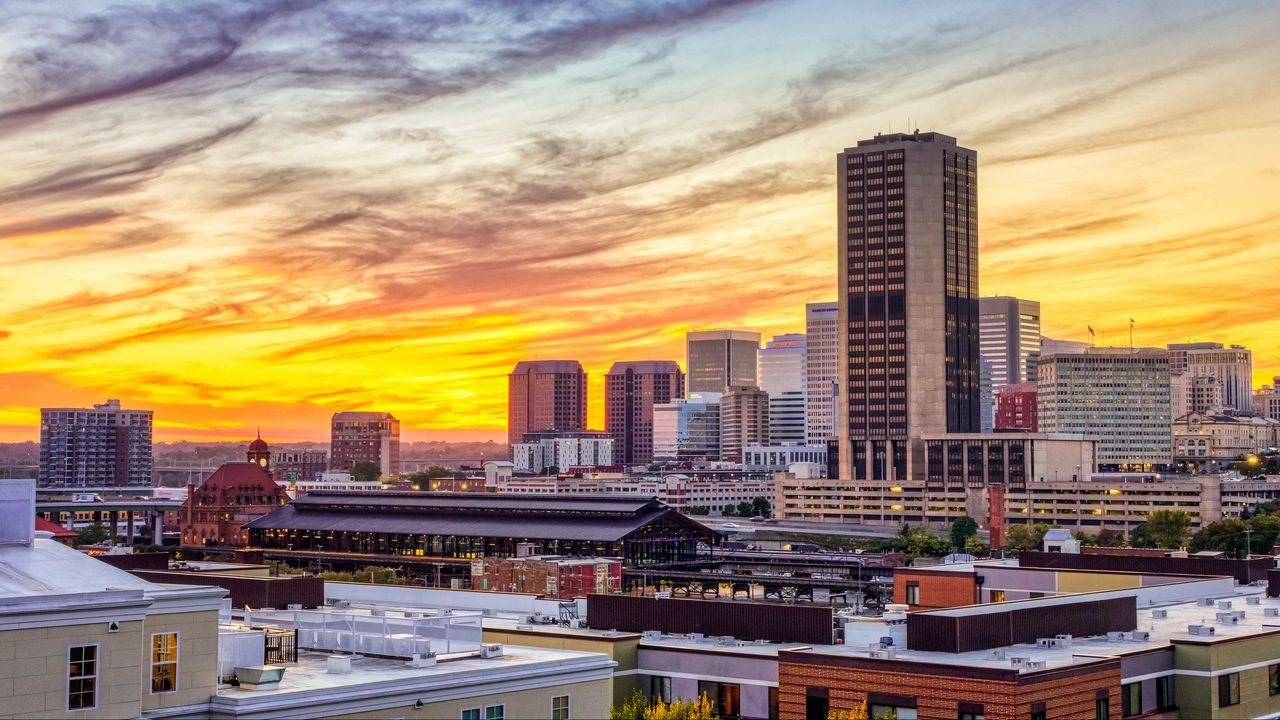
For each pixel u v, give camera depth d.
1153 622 120.69
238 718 70.94
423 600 153.12
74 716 66.62
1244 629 114.38
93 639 67.31
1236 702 104.50
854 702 94.81
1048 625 106.94
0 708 64.38
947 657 97.62
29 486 79.19
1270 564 166.00
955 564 171.00
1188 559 164.00
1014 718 87.31
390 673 80.81
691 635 114.69
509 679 81.50
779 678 98.75
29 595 66.50
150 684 70.56
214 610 73.12
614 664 87.50
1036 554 173.62
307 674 80.44
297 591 129.88
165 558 169.25
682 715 91.12
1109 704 95.19
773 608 112.06
